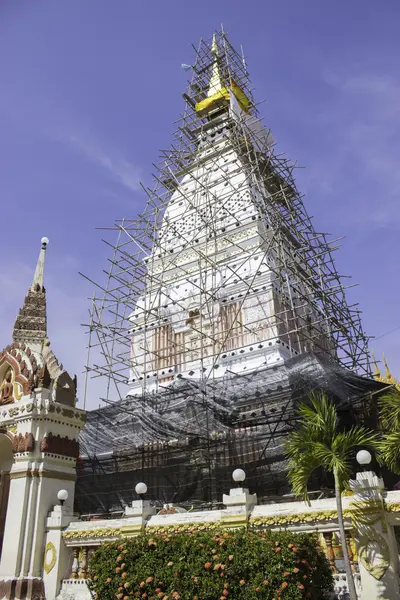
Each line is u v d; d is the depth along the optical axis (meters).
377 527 14.48
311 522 15.75
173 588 12.56
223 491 25.61
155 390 32.59
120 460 29.48
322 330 37.56
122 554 13.74
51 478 21.52
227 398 27.27
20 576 19.47
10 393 23.70
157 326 37.03
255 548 12.19
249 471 25.33
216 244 34.72
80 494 29.83
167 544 13.46
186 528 17.62
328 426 15.09
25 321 26.28
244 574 12.01
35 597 19.02
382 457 16.45
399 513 14.55
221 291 34.91
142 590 12.98
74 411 23.30
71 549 20.16
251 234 36.47
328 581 13.11
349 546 15.71
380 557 14.12
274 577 11.62
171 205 43.91
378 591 13.89
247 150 41.31
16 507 20.72
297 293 36.16
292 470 15.49
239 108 49.47
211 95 53.72
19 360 24.23
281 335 30.69
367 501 14.77
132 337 37.94
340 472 14.15
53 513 20.70
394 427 17.06
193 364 33.97
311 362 26.38
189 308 36.06
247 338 32.34
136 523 18.59
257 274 33.56
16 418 22.42
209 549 12.68
